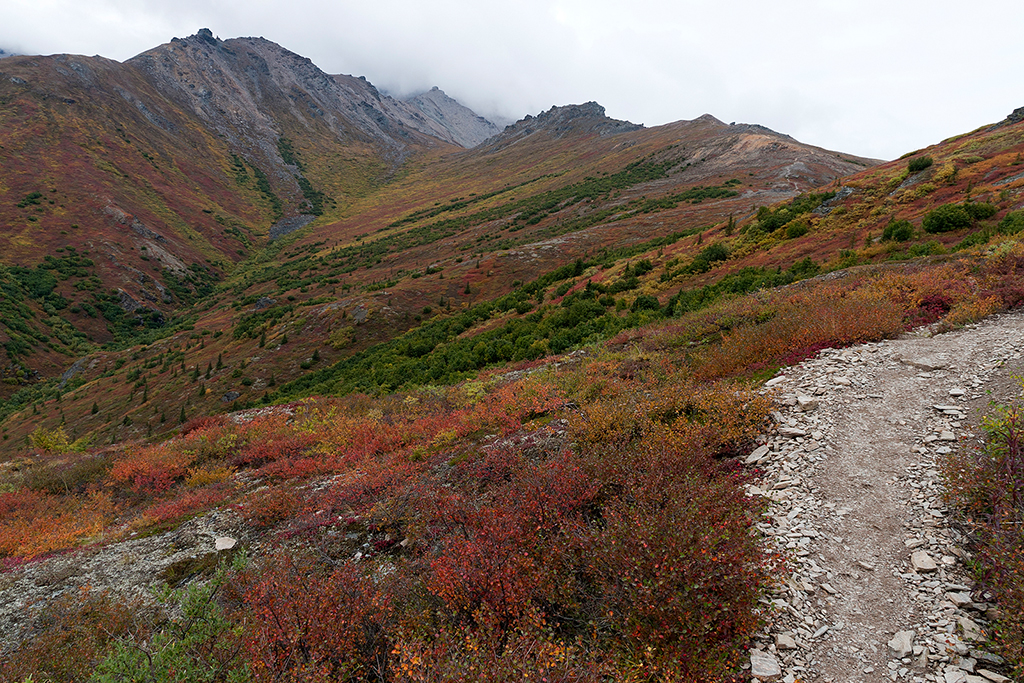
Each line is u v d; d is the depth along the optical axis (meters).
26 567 10.34
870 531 5.25
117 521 13.49
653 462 6.25
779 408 8.49
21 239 129.62
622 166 197.88
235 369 59.72
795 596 4.51
